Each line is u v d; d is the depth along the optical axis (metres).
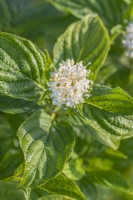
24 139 0.50
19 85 0.52
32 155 0.49
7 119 0.60
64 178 0.54
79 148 0.68
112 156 0.68
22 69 0.52
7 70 0.51
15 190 0.64
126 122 0.52
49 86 0.52
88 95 0.52
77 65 0.54
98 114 0.53
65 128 0.53
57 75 0.52
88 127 0.57
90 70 0.58
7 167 0.57
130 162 0.68
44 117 0.53
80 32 0.60
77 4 0.74
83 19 0.61
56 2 0.73
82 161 0.67
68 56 0.59
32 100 0.52
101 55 0.59
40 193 0.56
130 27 0.73
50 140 0.51
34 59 0.52
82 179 0.66
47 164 0.49
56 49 0.59
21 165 0.53
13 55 0.51
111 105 0.52
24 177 0.48
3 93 0.51
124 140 0.67
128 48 0.73
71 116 0.57
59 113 0.57
